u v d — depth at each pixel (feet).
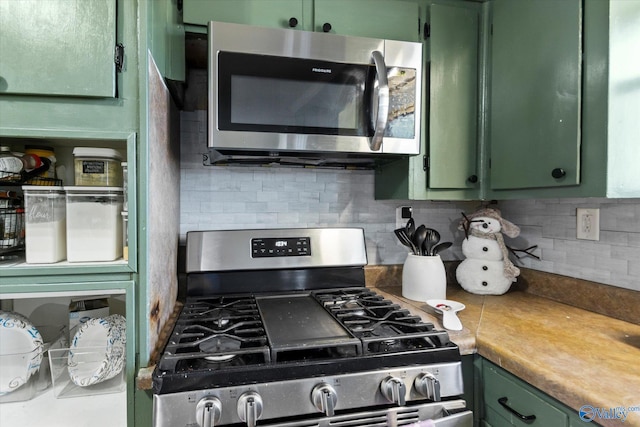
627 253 3.62
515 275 4.61
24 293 2.61
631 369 2.53
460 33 4.28
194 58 4.23
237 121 3.38
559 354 2.78
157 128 3.06
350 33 3.99
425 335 3.03
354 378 2.67
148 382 2.56
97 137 2.59
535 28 3.60
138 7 2.63
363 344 2.84
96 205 2.80
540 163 3.54
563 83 3.29
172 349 2.66
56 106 2.55
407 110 3.84
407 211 5.36
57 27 2.51
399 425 2.74
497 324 3.50
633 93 3.00
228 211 4.73
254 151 3.64
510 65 3.93
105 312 3.81
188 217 4.61
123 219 2.95
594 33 3.02
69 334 3.66
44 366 3.27
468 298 4.54
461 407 2.90
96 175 2.99
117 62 2.59
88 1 2.55
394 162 4.56
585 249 4.06
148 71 2.69
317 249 4.61
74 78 2.53
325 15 3.92
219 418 2.39
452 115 4.28
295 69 3.50
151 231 2.80
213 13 3.63
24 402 3.05
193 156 4.62
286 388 2.54
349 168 5.03
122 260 2.79
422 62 4.00
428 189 4.27
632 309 3.53
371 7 4.05
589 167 3.07
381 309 3.79
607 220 3.82
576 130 3.17
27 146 3.24
